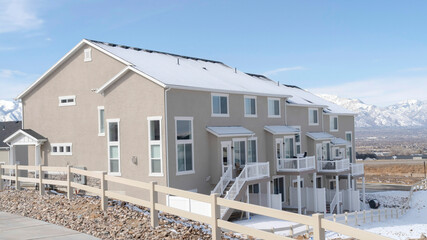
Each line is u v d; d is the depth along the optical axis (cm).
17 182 2142
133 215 1504
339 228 866
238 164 2945
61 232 1290
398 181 7500
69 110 3162
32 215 1562
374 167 10344
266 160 3391
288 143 3616
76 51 3138
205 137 2833
